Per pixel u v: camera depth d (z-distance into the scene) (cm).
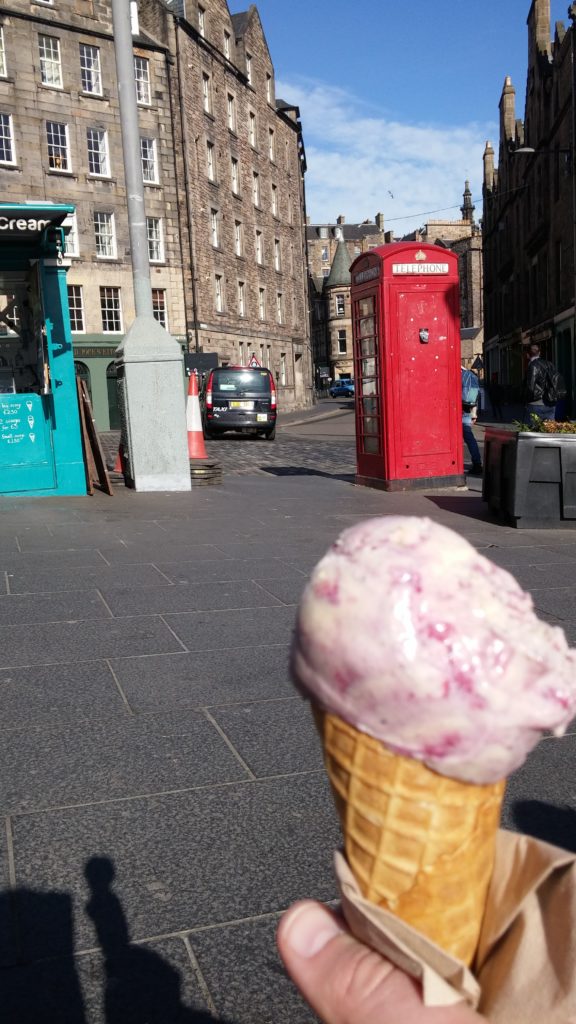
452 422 1103
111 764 298
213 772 292
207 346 3850
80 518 817
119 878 229
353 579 62
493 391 3481
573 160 2983
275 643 433
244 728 328
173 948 201
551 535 778
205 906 217
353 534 66
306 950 73
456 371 1095
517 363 5028
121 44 955
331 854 241
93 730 327
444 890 67
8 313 927
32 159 3105
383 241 11006
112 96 3325
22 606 505
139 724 332
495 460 869
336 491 1090
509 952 71
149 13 3550
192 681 379
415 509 930
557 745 320
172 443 1009
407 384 1081
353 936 72
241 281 4394
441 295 1082
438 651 59
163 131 3538
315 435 2570
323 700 64
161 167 3541
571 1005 68
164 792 277
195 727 329
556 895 72
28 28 3062
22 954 199
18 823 258
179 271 3622
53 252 890
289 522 820
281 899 220
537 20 3888
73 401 948
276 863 236
